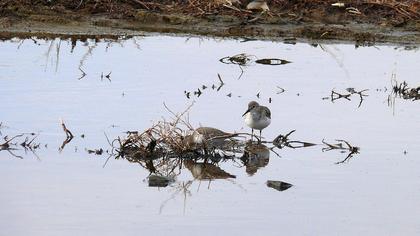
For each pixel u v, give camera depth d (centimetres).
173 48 2158
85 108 1666
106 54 2067
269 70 2014
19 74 1872
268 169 1416
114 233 1120
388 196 1288
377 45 2258
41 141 1494
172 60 2048
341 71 2020
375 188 1322
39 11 2331
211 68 1998
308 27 2333
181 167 1427
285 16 2386
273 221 1181
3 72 1883
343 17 2400
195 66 2006
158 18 2353
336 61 2105
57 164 1394
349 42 2283
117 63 1995
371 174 1386
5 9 2308
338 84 1917
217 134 1509
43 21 2302
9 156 1423
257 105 1554
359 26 2355
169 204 1235
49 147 1469
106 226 1143
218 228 1151
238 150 1527
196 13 2381
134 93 1773
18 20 2289
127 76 1895
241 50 2159
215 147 1514
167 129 1538
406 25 2366
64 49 2095
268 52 2162
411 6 2417
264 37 2294
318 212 1220
